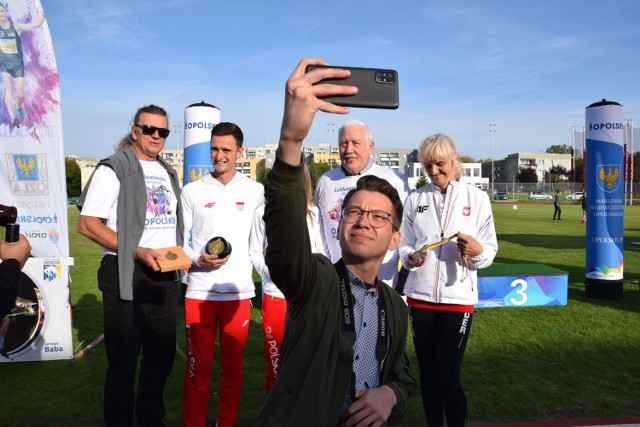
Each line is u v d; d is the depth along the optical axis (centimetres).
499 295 752
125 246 307
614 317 691
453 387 316
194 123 767
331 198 390
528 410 399
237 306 353
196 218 362
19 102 515
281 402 150
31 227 529
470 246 313
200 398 343
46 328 514
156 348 335
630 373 480
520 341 580
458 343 326
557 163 11344
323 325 154
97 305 787
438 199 350
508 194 6925
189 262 316
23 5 505
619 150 789
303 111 127
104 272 312
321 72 129
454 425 317
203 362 345
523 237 1850
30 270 508
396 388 166
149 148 338
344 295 167
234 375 351
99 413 396
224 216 359
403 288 362
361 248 167
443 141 341
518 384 451
